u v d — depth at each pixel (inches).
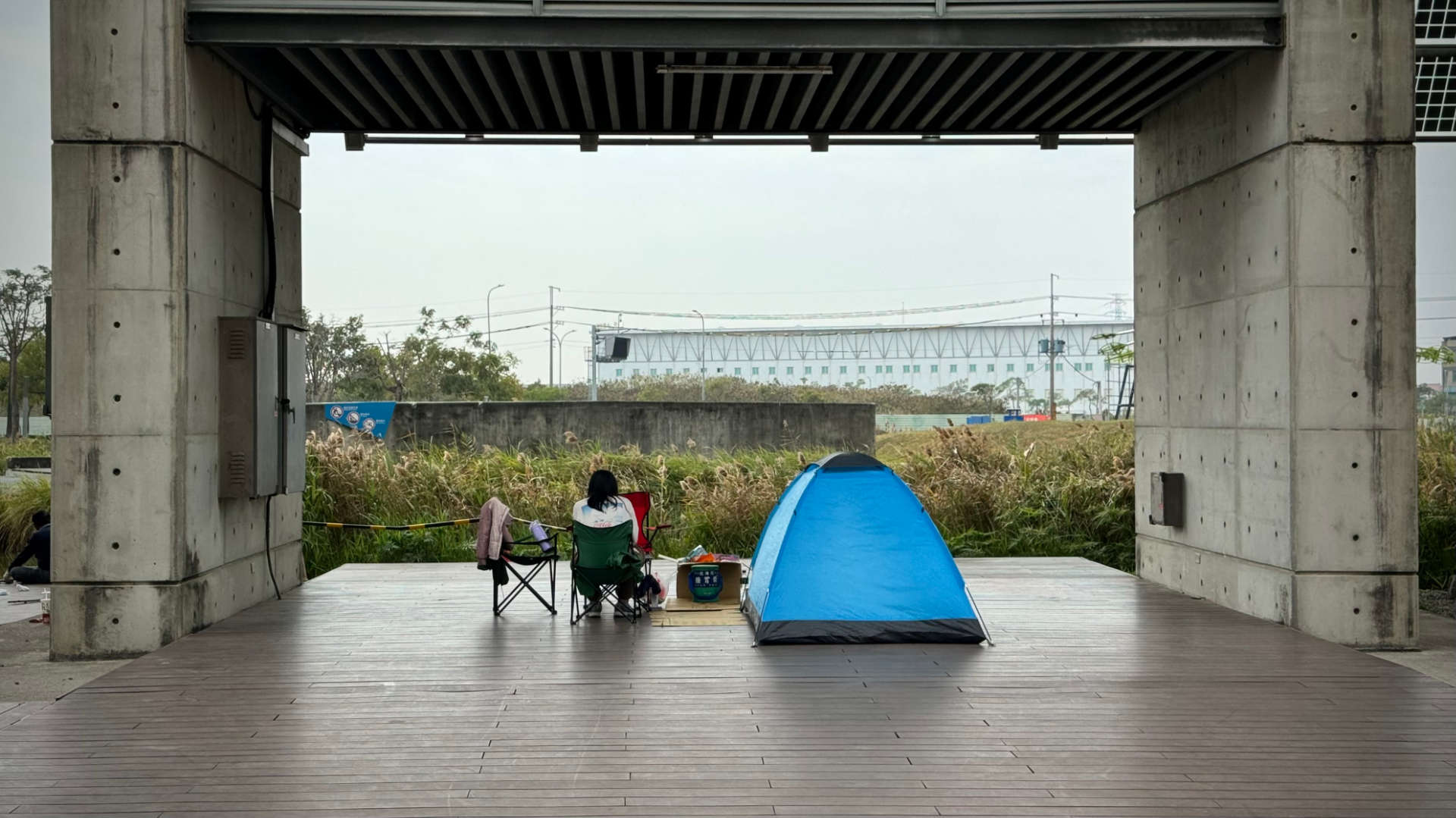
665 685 243.9
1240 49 300.8
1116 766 187.8
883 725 211.8
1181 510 370.3
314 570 477.1
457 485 550.0
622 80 362.0
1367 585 295.7
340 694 235.9
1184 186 364.8
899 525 297.0
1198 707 224.5
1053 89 362.0
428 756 193.8
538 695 235.0
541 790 176.1
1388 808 168.2
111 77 280.1
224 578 322.3
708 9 290.0
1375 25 296.0
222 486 315.0
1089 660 268.1
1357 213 295.3
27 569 416.5
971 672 255.1
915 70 329.4
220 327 312.3
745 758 191.6
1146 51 299.9
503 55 335.3
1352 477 295.7
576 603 343.6
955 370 2947.8
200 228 296.4
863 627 288.0
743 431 797.2
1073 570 429.1
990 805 169.0
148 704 229.3
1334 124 295.1
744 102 377.1
